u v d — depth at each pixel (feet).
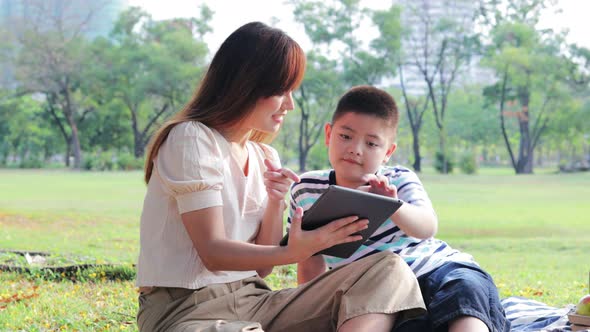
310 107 103.65
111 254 25.12
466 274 7.97
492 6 101.24
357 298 7.07
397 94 107.86
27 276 17.81
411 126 103.96
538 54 98.02
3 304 14.60
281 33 7.94
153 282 7.49
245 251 7.14
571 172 100.53
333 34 101.60
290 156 105.91
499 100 101.76
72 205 54.49
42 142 117.70
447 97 105.81
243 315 7.66
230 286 7.72
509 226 47.39
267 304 7.78
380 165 9.26
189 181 7.20
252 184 8.35
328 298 7.45
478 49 102.42
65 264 19.94
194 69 106.93
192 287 7.44
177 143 7.41
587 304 9.11
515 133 106.32
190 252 7.50
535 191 73.41
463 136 106.63
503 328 7.93
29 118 115.03
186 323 7.23
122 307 14.23
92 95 112.37
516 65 97.50
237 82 7.73
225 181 7.70
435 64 104.01
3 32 105.50
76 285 17.12
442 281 8.03
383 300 7.04
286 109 8.08
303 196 9.36
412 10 103.65
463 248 35.83
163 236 7.54
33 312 13.56
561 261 30.42
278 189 8.19
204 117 7.81
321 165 103.55
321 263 9.36
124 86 109.40
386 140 8.95
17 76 107.76
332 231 7.18
